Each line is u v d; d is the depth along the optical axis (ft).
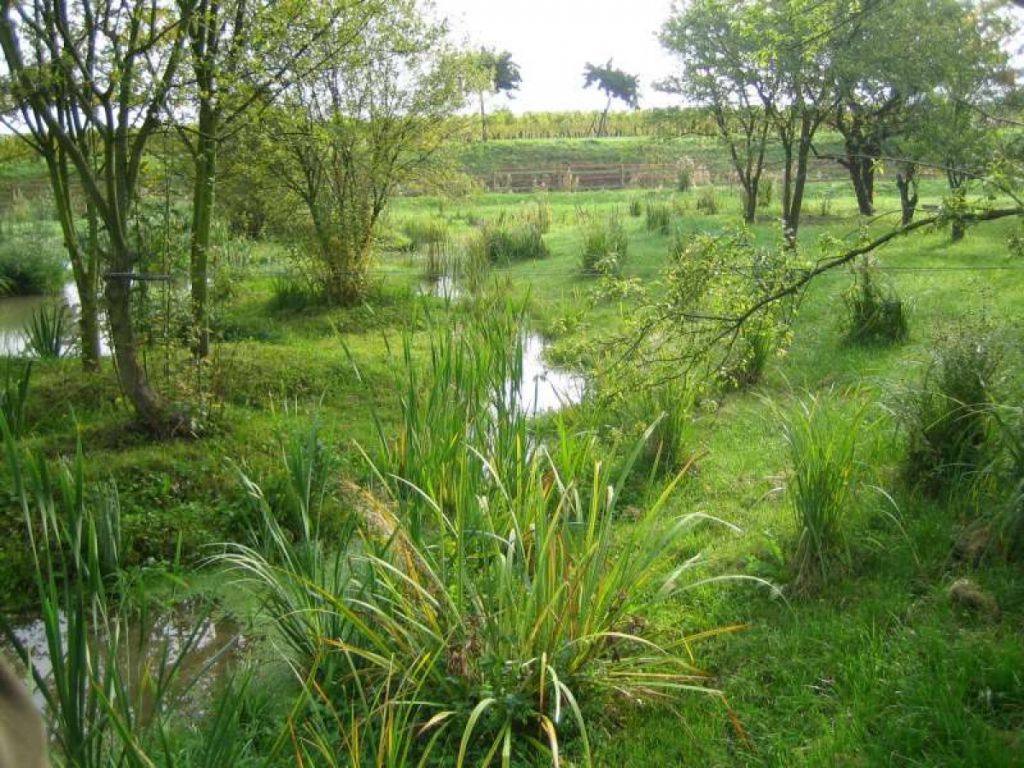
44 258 67.36
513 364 23.06
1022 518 18.12
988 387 21.13
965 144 48.44
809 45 28.60
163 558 22.31
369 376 35.94
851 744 13.71
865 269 33.58
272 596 17.40
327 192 52.54
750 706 15.14
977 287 40.50
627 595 16.35
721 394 32.12
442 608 15.65
